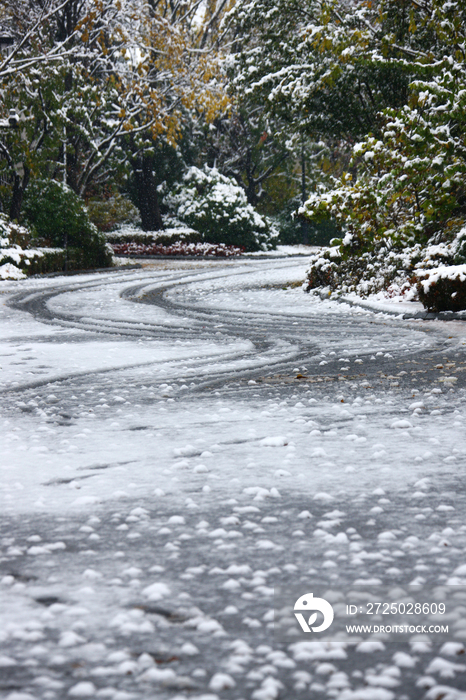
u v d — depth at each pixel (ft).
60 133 123.85
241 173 209.36
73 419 24.17
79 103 128.57
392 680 8.10
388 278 70.44
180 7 148.97
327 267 77.05
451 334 45.98
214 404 26.32
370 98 95.50
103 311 65.98
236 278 107.14
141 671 8.38
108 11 124.06
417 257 68.54
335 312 62.90
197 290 88.63
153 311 65.62
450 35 75.10
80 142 144.97
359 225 71.61
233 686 8.04
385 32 88.33
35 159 121.90
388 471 16.93
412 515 13.91
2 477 17.29
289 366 35.24
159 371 34.40
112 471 17.60
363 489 15.65
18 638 9.21
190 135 189.37
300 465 17.71
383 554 11.89
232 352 40.68
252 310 65.67
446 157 66.85
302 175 202.18
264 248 186.29
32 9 119.55
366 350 40.04
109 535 13.10
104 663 8.58
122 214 175.83
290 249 193.47
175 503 14.96
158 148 180.96
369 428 21.59
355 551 12.03
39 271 115.65
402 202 72.84
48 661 8.62
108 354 40.06
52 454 19.48
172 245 173.58
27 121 120.06
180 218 185.06
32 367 35.70
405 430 21.11
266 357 38.55
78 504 15.05
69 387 30.48
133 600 10.28
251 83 98.53
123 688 8.02
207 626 9.38
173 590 10.62
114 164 157.69
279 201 214.90
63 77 121.60
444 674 8.18
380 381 30.07
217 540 12.59
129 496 15.49
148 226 181.37
